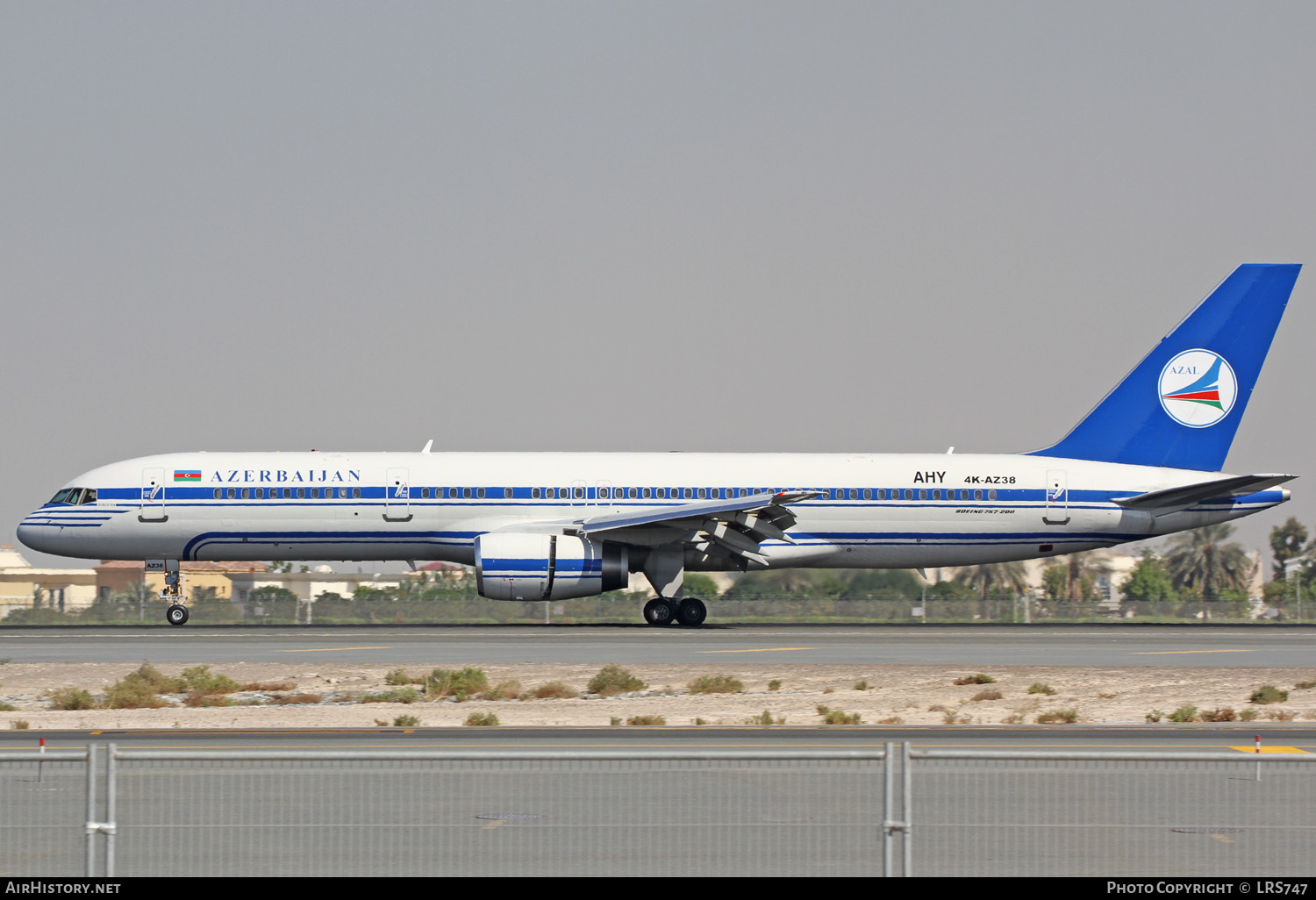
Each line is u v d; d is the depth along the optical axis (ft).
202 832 162.71
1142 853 156.66
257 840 158.20
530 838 159.74
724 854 153.69
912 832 156.46
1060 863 152.05
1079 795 185.98
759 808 176.14
